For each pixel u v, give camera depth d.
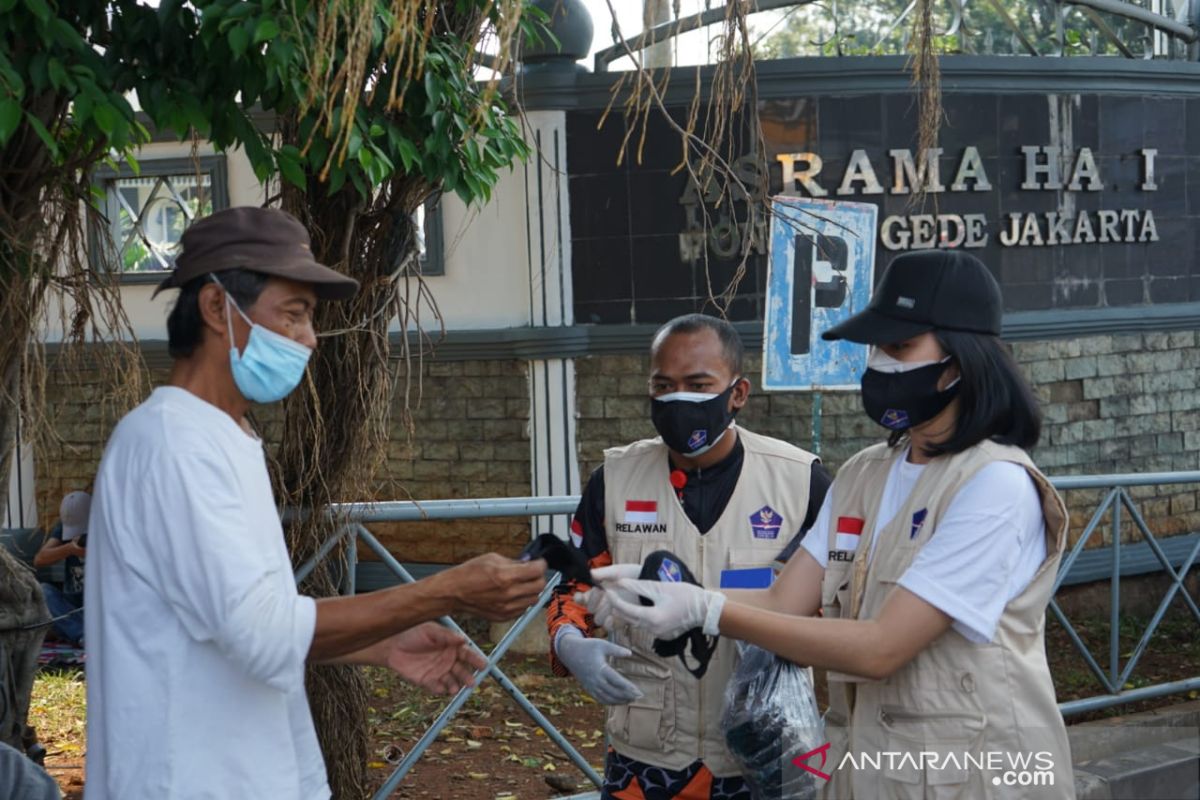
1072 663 7.24
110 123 2.87
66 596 7.58
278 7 2.94
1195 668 7.16
